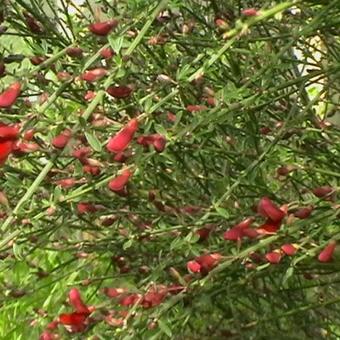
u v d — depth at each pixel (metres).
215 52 2.45
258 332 3.28
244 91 2.61
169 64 2.99
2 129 2.17
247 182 2.94
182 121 2.90
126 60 2.27
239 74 3.10
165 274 3.01
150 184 3.17
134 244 3.15
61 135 2.21
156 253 3.27
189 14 3.14
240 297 3.38
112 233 3.11
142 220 3.04
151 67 3.00
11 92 2.19
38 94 2.86
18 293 3.08
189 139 2.64
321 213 2.61
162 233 2.86
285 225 2.50
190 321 3.30
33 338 2.90
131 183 3.03
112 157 2.49
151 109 2.31
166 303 2.56
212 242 2.95
